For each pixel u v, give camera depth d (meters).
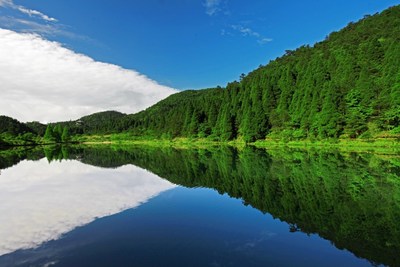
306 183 19.80
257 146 68.94
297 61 141.38
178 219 12.65
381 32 126.44
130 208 14.79
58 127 155.25
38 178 26.08
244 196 17.05
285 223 11.82
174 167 31.77
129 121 189.88
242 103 103.31
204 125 102.56
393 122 52.97
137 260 8.38
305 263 8.16
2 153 63.75
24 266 8.22
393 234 10.32
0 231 11.40
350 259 8.41
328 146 55.50
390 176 21.45
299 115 72.06
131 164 36.56
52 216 13.53
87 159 45.31
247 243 9.70
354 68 85.88
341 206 14.08
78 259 8.58
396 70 63.38
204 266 7.93
